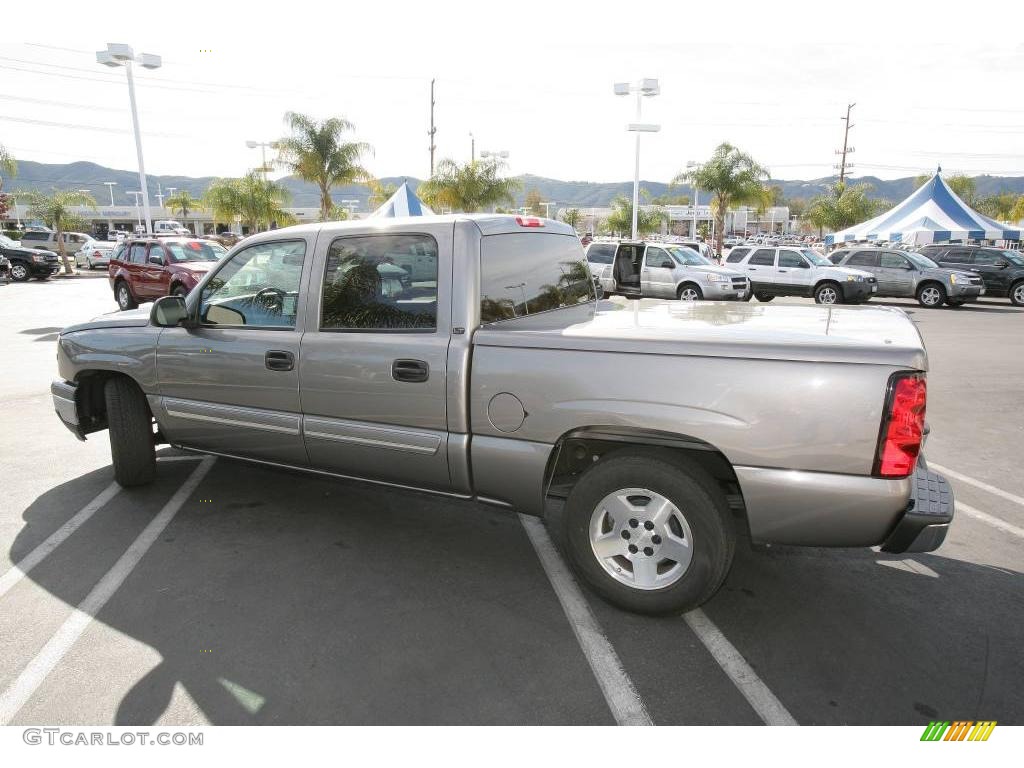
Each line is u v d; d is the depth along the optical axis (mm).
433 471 3346
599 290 4465
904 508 2596
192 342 3969
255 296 3803
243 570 3488
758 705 2490
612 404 2861
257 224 35219
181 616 3053
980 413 6984
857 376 2541
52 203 28688
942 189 24953
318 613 3090
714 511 2826
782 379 2625
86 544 3766
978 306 18719
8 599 3188
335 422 3543
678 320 3268
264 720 2393
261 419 3785
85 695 2520
